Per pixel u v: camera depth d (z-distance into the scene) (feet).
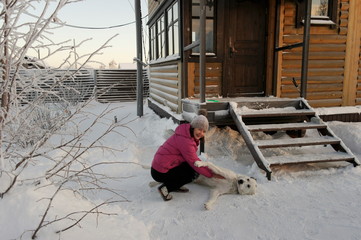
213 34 22.58
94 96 9.84
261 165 13.96
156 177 11.42
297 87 22.77
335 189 12.45
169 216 10.25
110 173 14.33
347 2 23.91
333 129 20.72
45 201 8.32
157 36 33.88
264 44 23.56
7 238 7.08
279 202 11.27
